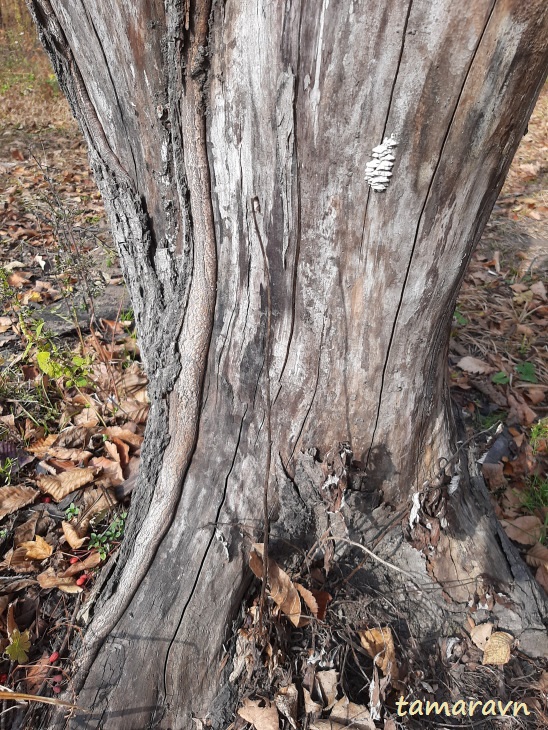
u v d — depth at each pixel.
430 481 1.63
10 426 2.24
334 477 1.49
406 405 1.49
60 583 1.73
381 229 1.15
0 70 6.92
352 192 1.11
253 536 1.56
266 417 1.49
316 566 1.62
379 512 1.67
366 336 1.33
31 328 2.72
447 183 1.10
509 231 4.39
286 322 1.34
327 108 1.01
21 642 1.55
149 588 1.56
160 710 1.48
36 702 1.48
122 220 1.50
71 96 1.42
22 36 7.41
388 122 1.01
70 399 2.39
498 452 2.42
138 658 1.49
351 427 1.49
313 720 1.45
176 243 1.42
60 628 1.67
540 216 4.66
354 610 1.59
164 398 1.56
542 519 2.20
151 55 1.14
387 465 1.59
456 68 0.94
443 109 0.98
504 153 1.11
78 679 1.47
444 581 1.69
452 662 1.63
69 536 1.86
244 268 1.31
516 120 1.06
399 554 1.69
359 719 1.44
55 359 2.26
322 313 1.30
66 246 2.66
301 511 1.58
